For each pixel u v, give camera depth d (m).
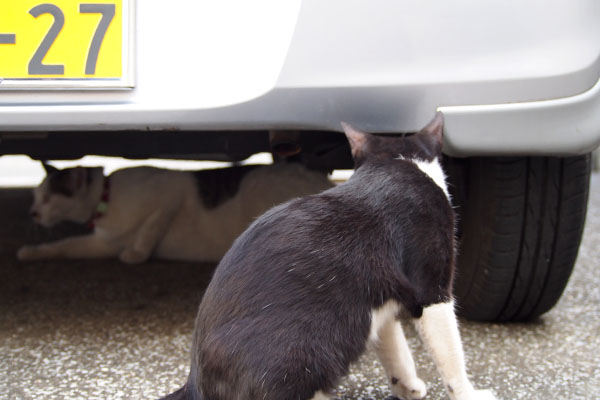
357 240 1.33
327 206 1.35
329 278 1.29
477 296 1.68
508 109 1.42
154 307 1.82
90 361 1.56
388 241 1.34
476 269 1.66
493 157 1.58
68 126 1.43
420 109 1.43
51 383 1.49
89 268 2.13
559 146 1.43
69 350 1.60
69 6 1.41
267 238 1.32
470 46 1.41
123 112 1.42
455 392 1.36
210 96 1.42
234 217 2.19
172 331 1.69
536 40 1.41
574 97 1.41
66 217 2.29
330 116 1.43
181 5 1.41
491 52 1.41
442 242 1.37
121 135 1.71
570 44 1.41
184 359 1.57
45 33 1.41
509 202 1.59
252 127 1.44
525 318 1.73
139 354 1.59
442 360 1.35
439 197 1.40
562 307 1.83
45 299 1.86
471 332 1.68
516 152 1.44
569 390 1.48
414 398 1.44
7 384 1.49
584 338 1.67
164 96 1.42
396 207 1.36
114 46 1.42
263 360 1.25
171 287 1.96
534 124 1.42
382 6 1.41
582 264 2.17
